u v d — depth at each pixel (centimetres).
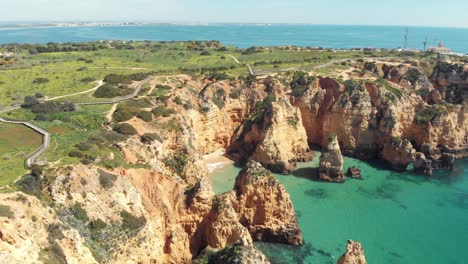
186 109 8694
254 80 10644
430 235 6412
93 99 8656
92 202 4584
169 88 9788
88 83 10175
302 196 7694
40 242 3669
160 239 5181
